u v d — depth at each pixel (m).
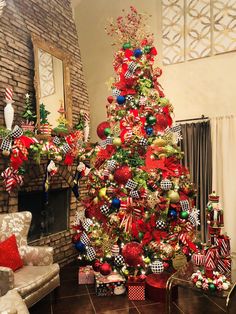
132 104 3.28
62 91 4.27
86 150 4.08
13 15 3.60
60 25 4.47
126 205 2.99
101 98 5.30
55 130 3.78
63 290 3.26
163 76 4.81
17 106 3.53
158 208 2.94
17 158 3.11
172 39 4.73
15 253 2.78
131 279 3.09
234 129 4.20
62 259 4.14
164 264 3.01
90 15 5.39
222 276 2.34
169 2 4.73
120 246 3.13
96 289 3.13
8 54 3.45
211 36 4.42
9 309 1.12
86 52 5.45
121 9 5.07
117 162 3.11
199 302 2.93
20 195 3.71
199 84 4.52
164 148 3.00
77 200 4.50
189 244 3.02
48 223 4.11
